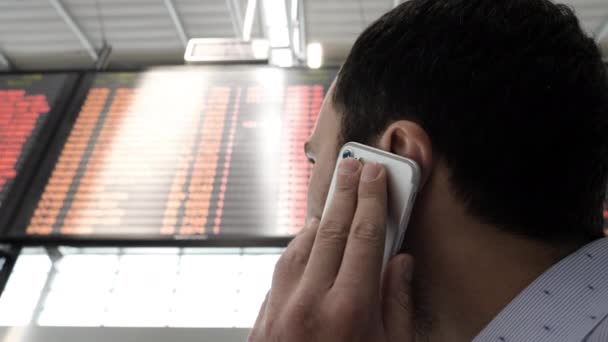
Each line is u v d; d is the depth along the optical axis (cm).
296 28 243
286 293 34
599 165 38
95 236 135
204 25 268
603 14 237
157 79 181
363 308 29
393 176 35
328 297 30
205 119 164
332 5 246
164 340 122
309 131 160
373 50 41
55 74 188
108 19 266
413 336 32
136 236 134
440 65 37
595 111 38
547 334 30
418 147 36
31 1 253
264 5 217
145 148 156
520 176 34
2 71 189
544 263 34
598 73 39
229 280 168
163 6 255
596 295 31
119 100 174
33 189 147
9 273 133
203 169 149
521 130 35
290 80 176
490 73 36
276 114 165
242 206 139
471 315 34
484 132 35
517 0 40
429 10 40
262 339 32
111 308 162
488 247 34
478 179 34
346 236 34
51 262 170
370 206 33
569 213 35
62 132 164
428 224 36
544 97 36
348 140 41
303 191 143
